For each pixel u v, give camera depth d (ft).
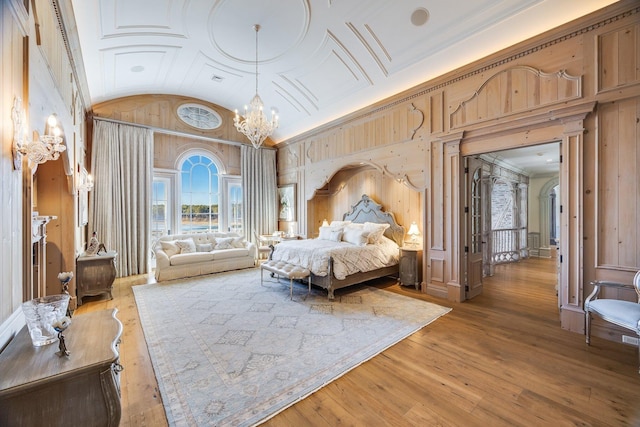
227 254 19.47
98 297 13.83
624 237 9.08
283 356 8.22
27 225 5.74
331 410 6.05
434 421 5.73
